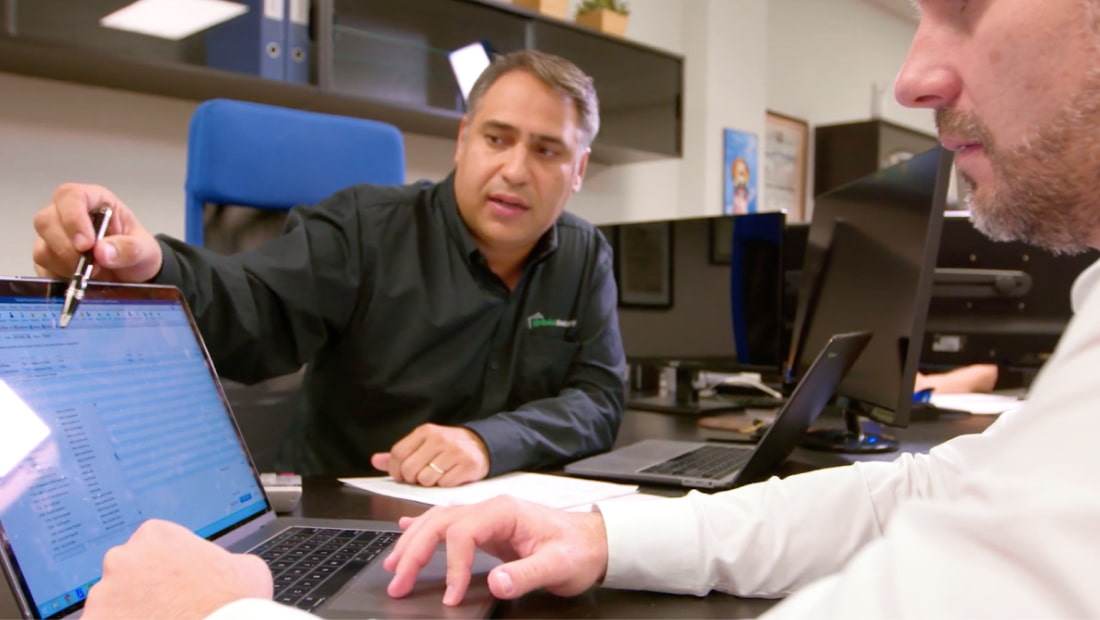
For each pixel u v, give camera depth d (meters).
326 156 1.79
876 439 1.38
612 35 3.34
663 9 4.14
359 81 2.55
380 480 1.12
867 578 0.36
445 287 1.46
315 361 1.51
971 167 0.56
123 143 2.38
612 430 1.45
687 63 4.25
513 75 1.41
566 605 0.65
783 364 1.83
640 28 4.00
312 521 0.84
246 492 0.80
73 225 0.79
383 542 0.76
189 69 2.14
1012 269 1.89
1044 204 0.51
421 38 2.72
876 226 1.32
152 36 2.09
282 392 1.53
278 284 1.27
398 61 2.66
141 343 0.74
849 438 1.38
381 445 1.45
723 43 4.26
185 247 1.11
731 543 0.69
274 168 1.73
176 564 0.49
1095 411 0.32
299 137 1.76
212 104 1.68
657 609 0.64
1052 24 0.47
